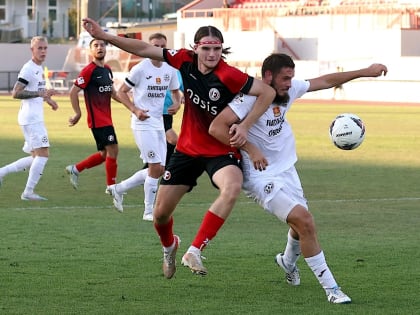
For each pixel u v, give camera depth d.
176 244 18.17
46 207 29.62
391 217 27.78
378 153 49.16
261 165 16.59
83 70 30.94
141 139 28.03
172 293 17.38
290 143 17.36
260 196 17.02
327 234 24.56
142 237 23.88
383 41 119.31
